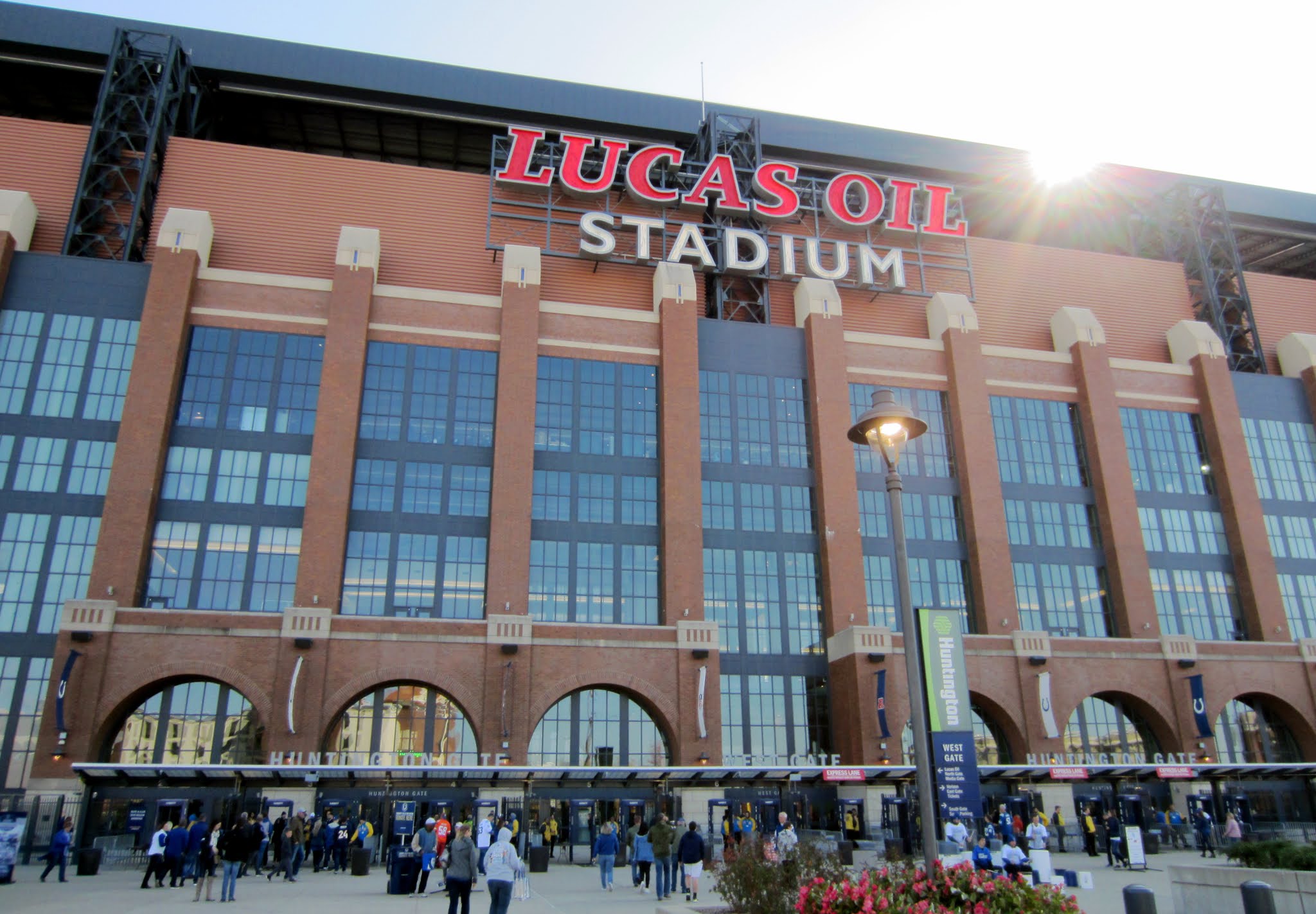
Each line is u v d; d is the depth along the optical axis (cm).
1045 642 5716
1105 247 8425
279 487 5206
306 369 5450
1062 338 6819
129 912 2314
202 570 4984
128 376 5253
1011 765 5459
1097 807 5447
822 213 6950
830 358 6122
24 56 6300
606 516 5566
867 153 7400
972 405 6256
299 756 4541
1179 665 5900
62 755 4366
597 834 4766
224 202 5916
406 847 3081
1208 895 2159
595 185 6375
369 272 5581
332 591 4925
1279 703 6075
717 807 5044
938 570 5972
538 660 5016
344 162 6178
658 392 5884
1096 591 6194
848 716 5297
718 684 5184
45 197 5781
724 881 1986
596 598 5391
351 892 2889
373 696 4922
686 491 5550
